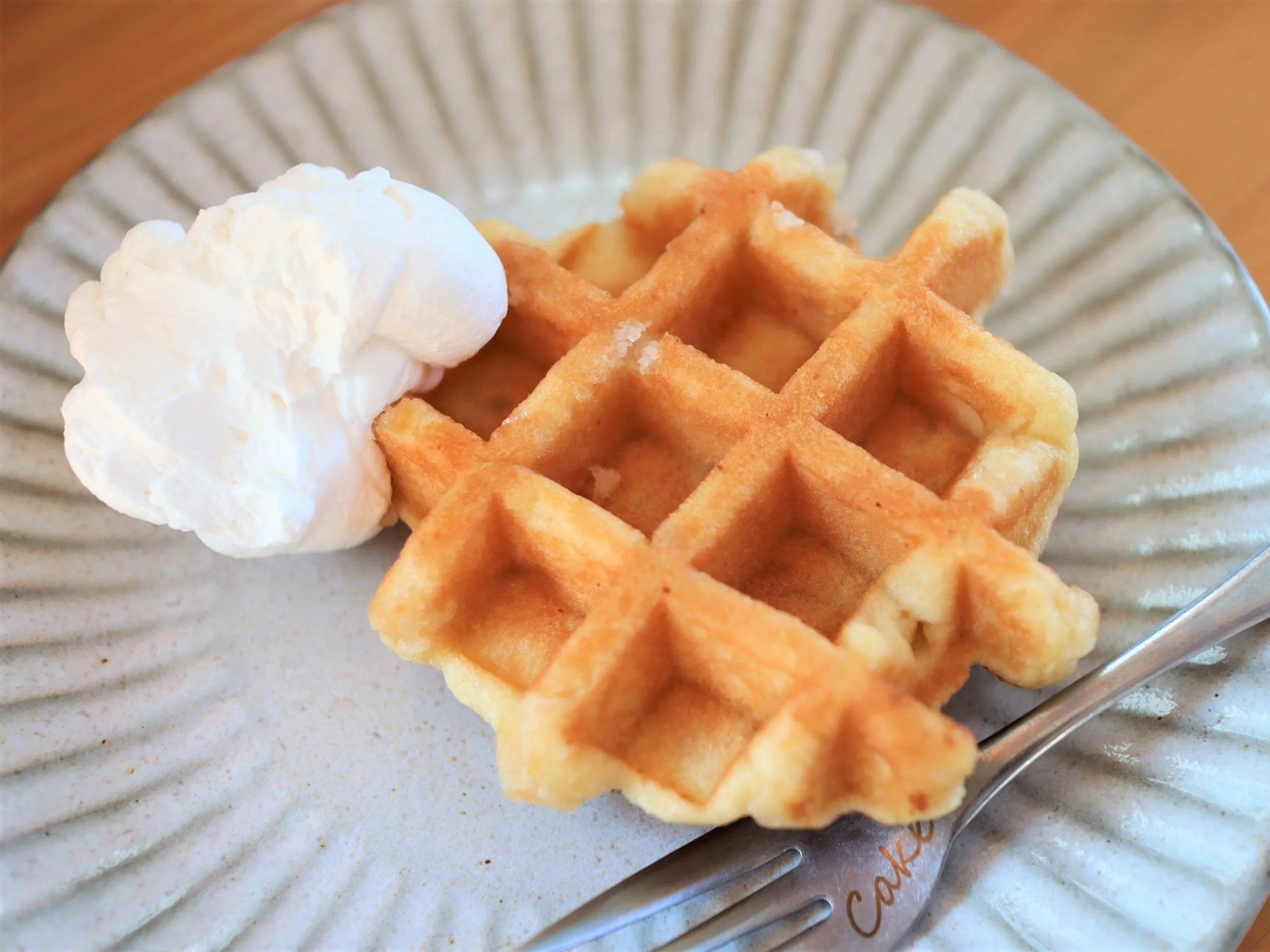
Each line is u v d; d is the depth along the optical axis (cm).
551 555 16
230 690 18
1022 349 20
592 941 15
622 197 19
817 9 22
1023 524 16
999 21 24
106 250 20
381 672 18
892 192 22
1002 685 17
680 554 15
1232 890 14
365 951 15
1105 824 15
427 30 22
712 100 23
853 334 17
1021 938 15
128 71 24
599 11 22
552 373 17
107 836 16
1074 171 20
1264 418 18
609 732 15
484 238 18
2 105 23
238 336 16
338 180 17
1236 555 17
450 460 16
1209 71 23
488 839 17
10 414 19
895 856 15
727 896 15
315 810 17
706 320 18
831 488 16
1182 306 19
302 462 16
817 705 14
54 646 17
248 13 24
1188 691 16
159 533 19
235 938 15
